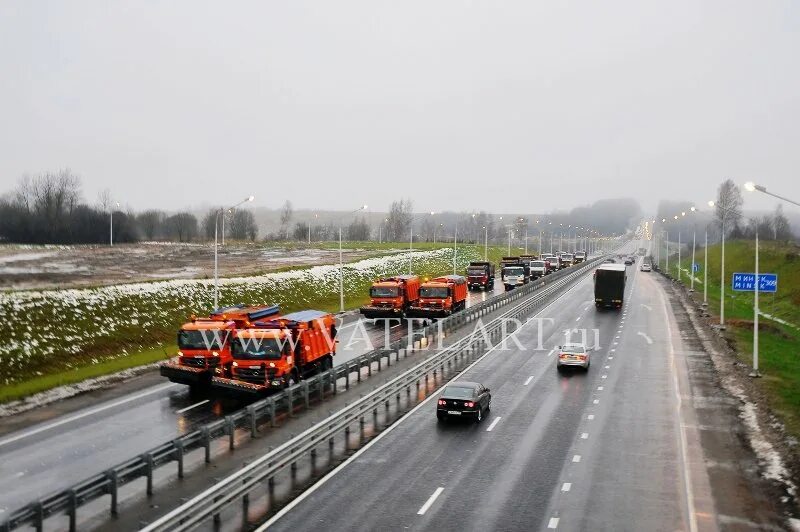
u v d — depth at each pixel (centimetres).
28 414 2712
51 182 13675
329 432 2305
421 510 1800
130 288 5056
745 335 5181
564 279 9825
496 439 2466
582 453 2309
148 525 1516
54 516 1691
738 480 2062
